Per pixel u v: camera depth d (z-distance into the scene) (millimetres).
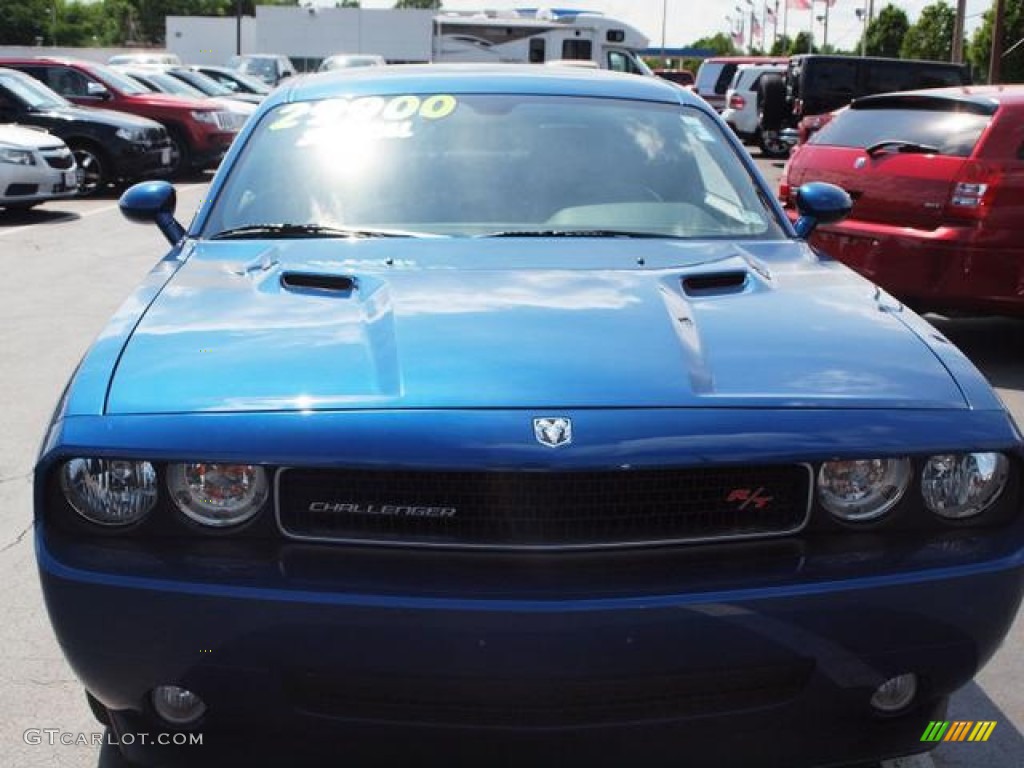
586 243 3191
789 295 2820
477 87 3842
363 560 2121
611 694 2100
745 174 3713
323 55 35812
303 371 2287
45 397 5918
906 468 2219
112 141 15695
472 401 2176
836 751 2258
